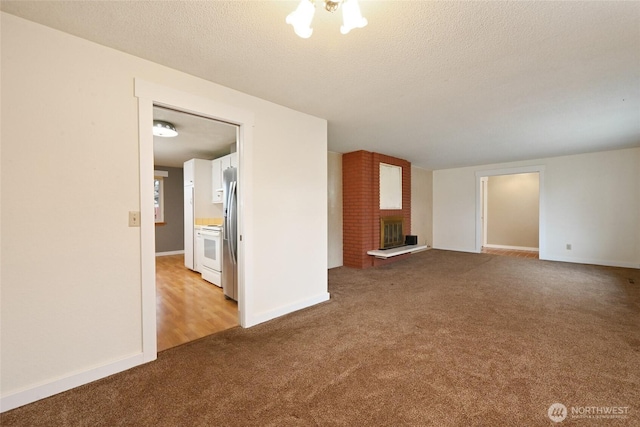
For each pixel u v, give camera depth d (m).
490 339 2.38
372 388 1.75
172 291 3.90
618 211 5.25
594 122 3.49
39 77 1.66
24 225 1.62
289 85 2.46
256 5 1.48
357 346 2.28
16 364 1.60
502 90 2.56
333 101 2.83
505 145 4.79
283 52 1.94
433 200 7.82
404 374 1.89
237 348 2.26
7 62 1.57
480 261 5.91
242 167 2.65
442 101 2.81
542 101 2.82
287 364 2.02
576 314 2.92
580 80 2.36
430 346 2.27
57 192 1.72
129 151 1.97
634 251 5.13
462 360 2.05
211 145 4.56
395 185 6.04
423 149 5.14
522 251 7.46
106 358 1.89
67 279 1.75
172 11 1.53
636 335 2.42
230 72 2.22
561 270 5.00
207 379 1.84
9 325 1.58
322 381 1.82
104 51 1.87
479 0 1.43
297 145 3.11
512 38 1.77
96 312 1.85
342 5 1.39
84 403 1.62
